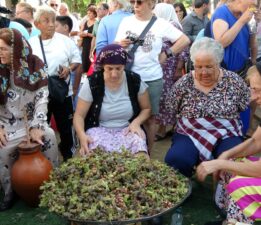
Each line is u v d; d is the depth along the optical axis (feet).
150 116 11.65
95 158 8.52
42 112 10.52
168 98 10.47
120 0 13.55
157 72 11.81
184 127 10.18
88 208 7.11
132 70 11.66
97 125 10.79
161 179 7.98
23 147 9.87
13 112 10.45
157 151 14.58
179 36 12.03
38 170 9.87
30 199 10.27
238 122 10.30
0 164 10.43
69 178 7.96
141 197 7.38
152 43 11.66
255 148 8.84
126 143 9.99
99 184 7.54
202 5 17.78
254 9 11.12
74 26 25.86
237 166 7.67
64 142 13.35
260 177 7.57
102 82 10.43
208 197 10.91
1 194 11.34
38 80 10.49
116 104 10.54
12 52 9.88
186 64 15.38
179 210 9.14
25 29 13.93
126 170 8.04
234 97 9.84
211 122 9.94
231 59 11.83
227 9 11.60
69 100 13.00
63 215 7.04
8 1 24.98
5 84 10.12
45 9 12.71
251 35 12.64
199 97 9.92
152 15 12.00
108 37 13.16
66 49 13.05
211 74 9.52
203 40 9.59
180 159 9.63
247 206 7.49
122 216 6.95
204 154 9.85
